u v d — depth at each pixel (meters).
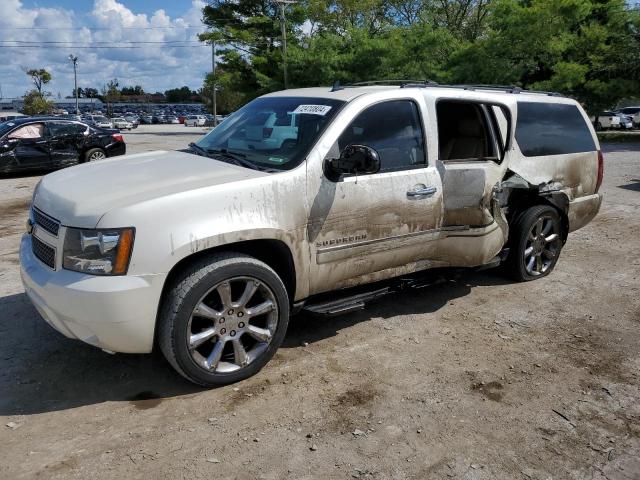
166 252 3.16
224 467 2.80
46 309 3.28
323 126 3.91
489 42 27.06
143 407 3.31
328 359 3.93
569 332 4.49
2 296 4.97
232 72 39.78
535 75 30.30
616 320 4.74
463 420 3.26
